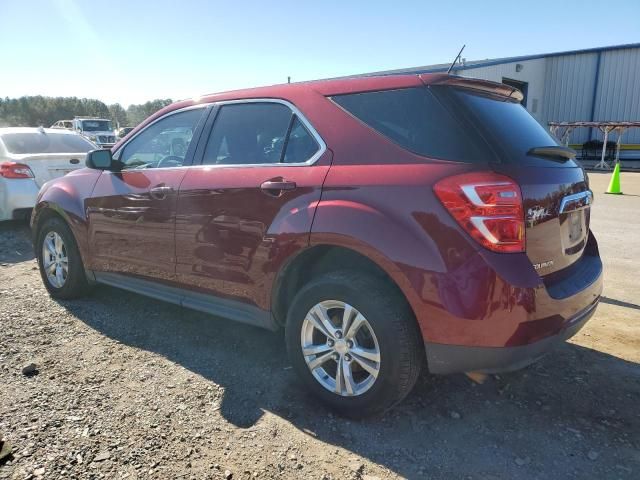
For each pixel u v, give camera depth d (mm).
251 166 3293
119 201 4039
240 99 3564
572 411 2980
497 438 2725
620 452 2605
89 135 31406
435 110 2691
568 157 3043
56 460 2477
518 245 2443
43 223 4898
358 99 2963
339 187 2809
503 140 2609
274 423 2838
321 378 2973
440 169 2549
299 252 2941
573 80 28547
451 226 2469
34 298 4828
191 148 3727
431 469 2482
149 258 3881
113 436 2680
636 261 6262
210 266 3449
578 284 2811
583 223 3129
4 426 2740
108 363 3518
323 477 2418
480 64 24812
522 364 2531
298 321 3000
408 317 2664
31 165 7355
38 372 3361
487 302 2420
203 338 3961
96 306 4617
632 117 27078
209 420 2852
